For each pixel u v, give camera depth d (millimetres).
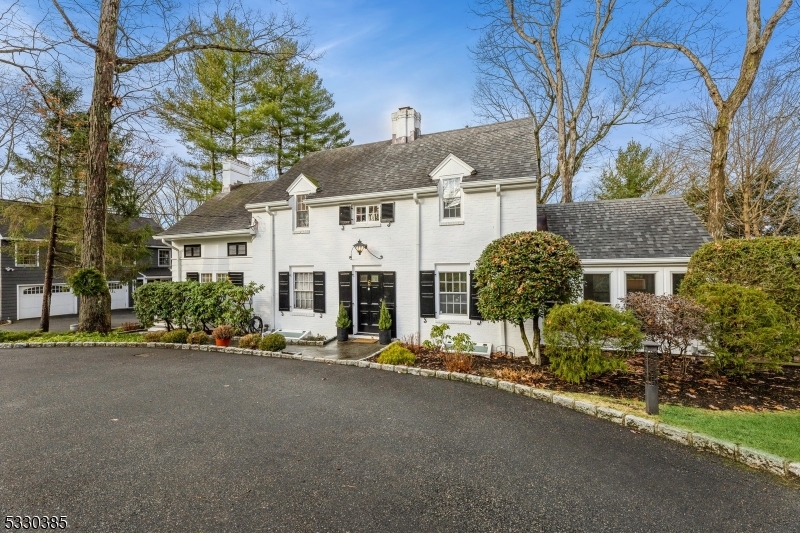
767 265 7648
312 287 12836
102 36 11539
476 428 4812
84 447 4188
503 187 10055
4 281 21188
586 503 3176
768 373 7117
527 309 7762
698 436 4297
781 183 16891
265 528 2795
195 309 12305
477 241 10375
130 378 7215
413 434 4609
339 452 4102
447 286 10891
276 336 10031
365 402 5820
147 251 18328
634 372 7293
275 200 13117
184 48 12109
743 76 10570
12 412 5301
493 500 3211
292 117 22781
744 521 2957
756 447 4020
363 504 3127
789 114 15484
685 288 8406
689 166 19250
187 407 5551
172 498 3193
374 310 11664
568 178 16703
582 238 10727
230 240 14516
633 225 10812
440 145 12914
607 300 9891
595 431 4742
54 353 9688
